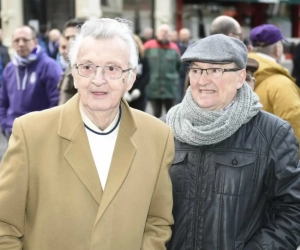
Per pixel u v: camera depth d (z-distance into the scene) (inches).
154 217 90.3
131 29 84.6
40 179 81.1
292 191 92.6
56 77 189.8
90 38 79.6
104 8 524.7
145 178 85.4
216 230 91.9
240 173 92.5
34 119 83.4
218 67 93.0
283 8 631.2
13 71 196.1
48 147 82.1
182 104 99.5
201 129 94.6
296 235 92.7
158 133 89.2
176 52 376.8
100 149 84.7
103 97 80.0
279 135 94.4
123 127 85.8
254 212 94.5
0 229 81.0
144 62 270.1
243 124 95.7
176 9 569.9
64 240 80.4
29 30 191.8
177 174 95.4
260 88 148.8
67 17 517.3
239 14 605.9
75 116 84.0
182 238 94.0
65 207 80.6
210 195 92.9
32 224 82.7
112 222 81.7
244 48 95.3
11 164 81.0
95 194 81.7
